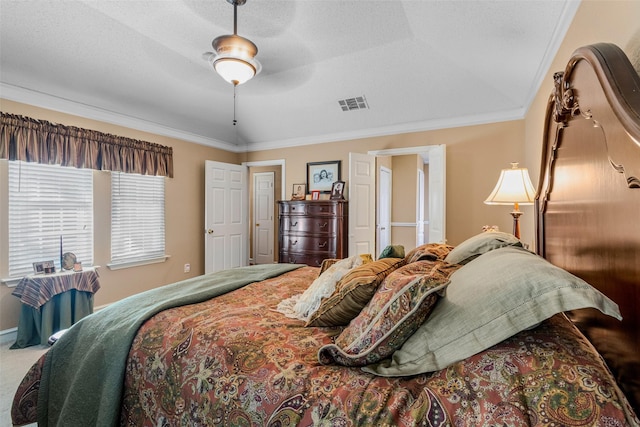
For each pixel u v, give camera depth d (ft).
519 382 2.36
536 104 9.55
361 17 7.97
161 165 14.05
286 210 15.35
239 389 3.18
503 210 12.14
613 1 4.20
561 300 2.49
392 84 11.31
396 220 21.11
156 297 5.64
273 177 22.20
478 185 12.55
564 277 2.61
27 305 9.31
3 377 7.39
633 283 2.51
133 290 13.17
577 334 2.89
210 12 7.83
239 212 17.61
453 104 11.96
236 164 18.61
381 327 3.17
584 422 2.03
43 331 9.29
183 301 5.22
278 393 3.00
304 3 7.47
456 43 8.61
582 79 3.61
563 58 6.61
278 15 7.89
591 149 3.39
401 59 9.87
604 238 3.07
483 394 2.40
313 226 14.57
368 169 14.79
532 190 7.67
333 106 13.19
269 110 14.23
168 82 11.46
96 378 4.11
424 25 8.13
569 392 2.18
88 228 11.71
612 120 2.80
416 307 3.06
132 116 12.95
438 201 12.73
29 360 8.28
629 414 2.04
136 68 10.36
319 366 3.31
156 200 14.17
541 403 2.19
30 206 10.21
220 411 3.15
